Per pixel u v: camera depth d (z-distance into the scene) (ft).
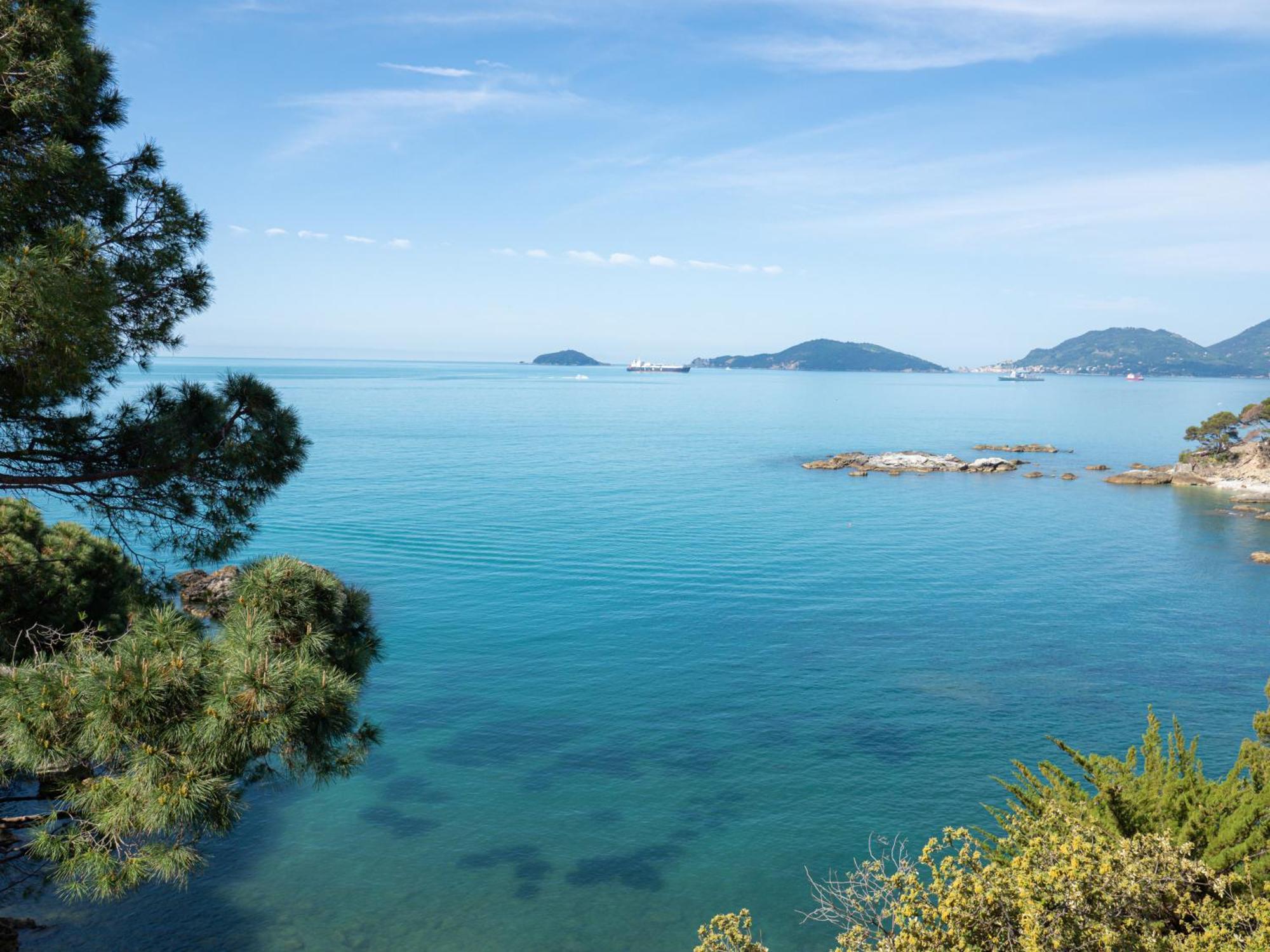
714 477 396.78
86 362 36.63
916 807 99.25
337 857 87.15
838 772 107.76
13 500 59.77
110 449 47.06
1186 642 162.09
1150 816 49.21
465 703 128.67
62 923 72.64
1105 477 414.00
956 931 35.22
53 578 49.62
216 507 49.96
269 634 36.45
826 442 582.76
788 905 80.79
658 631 165.68
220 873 83.30
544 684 137.08
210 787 31.35
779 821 95.76
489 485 357.41
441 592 192.85
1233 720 124.77
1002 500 341.41
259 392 50.67
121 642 34.35
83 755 31.53
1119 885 34.78
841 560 230.27
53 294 32.63
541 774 106.63
